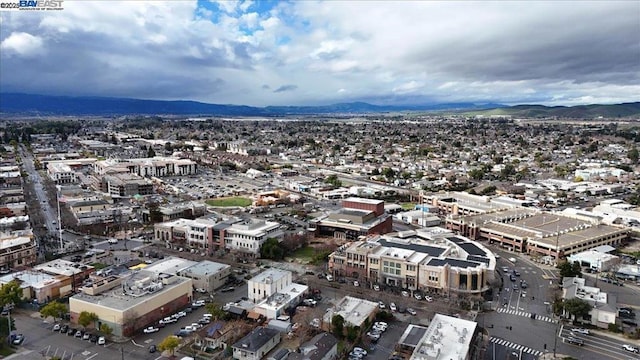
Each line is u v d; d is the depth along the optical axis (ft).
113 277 546.26
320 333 464.24
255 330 449.89
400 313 527.40
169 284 532.73
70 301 492.95
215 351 441.68
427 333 432.25
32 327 484.33
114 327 465.47
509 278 641.40
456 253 640.17
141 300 488.44
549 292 593.42
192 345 449.48
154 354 434.30
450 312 532.32
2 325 443.73
